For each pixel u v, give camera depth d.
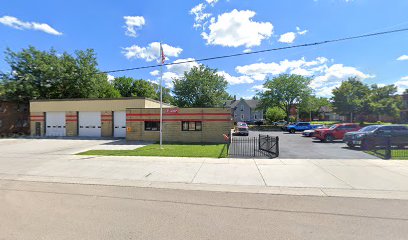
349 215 4.33
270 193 5.78
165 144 17.31
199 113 19.16
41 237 3.49
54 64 31.77
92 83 35.03
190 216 4.35
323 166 8.55
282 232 3.64
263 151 12.96
